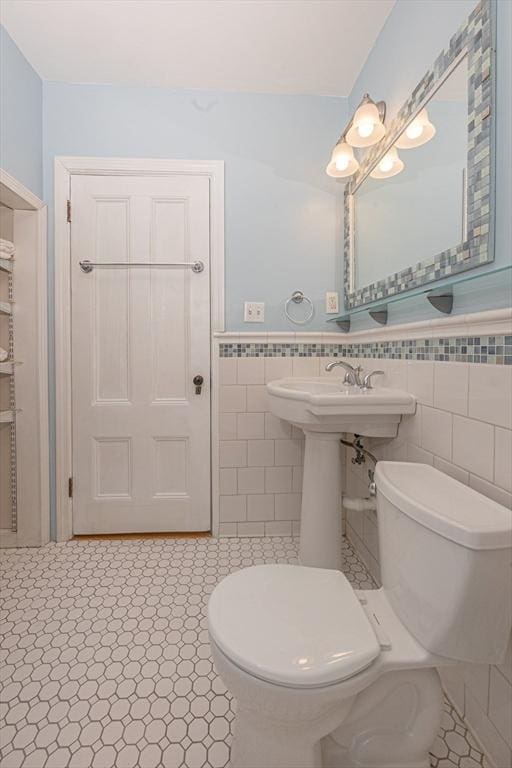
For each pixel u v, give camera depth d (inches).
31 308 73.9
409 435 53.5
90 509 80.2
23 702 43.0
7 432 76.0
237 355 79.1
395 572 36.5
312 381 74.4
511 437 34.7
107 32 63.8
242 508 80.8
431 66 49.1
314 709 28.7
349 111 78.8
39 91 73.4
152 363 79.4
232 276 78.7
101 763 37.0
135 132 76.0
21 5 58.9
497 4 37.0
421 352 50.6
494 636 30.0
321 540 60.4
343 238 80.4
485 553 28.1
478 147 39.3
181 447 81.0
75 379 78.4
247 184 78.4
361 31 63.9
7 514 76.9
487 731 37.1
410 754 34.7
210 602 35.4
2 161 62.9
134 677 46.3
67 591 62.4
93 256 77.2
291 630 32.1
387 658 31.6
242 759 33.8
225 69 72.1
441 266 46.1
